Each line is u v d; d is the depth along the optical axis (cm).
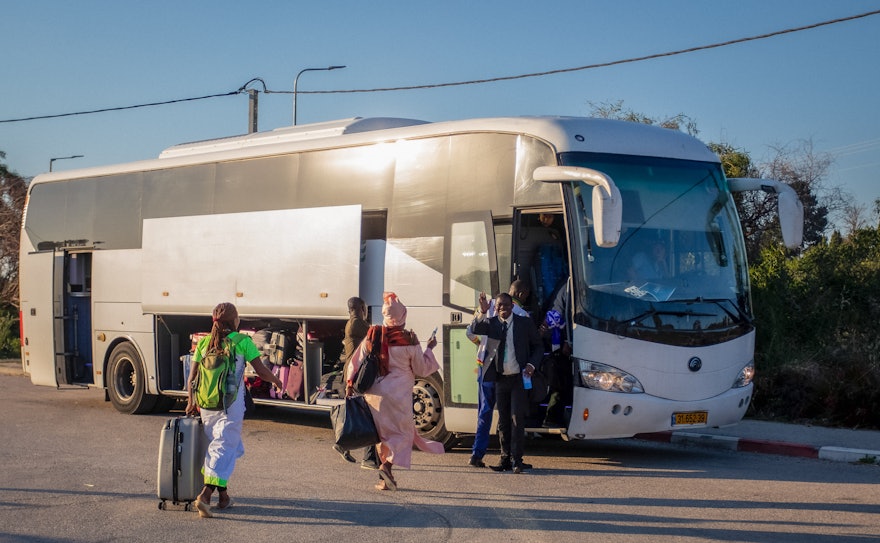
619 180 1115
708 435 1289
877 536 774
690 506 895
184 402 1803
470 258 1183
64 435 1372
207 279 1478
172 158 1590
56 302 1752
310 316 1334
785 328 1567
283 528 807
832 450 1167
